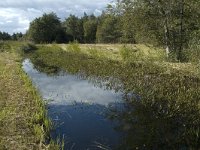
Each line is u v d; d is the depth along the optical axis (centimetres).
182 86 1711
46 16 8575
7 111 1337
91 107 1531
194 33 2641
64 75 2538
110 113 1412
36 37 8512
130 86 1867
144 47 3431
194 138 1056
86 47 4534
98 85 2039
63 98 1730
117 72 2302
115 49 3916
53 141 1062
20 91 1706
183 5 2805
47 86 2081
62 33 8850
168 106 1362
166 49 2917
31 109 1380
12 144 1030
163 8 2852
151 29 2973
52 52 4472
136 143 1063
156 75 2070
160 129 1150
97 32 8744
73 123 1300
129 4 2966
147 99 1501
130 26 3030
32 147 1016
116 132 1180
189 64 2273
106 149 1030
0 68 2672
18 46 5347
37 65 3316
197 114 1251
